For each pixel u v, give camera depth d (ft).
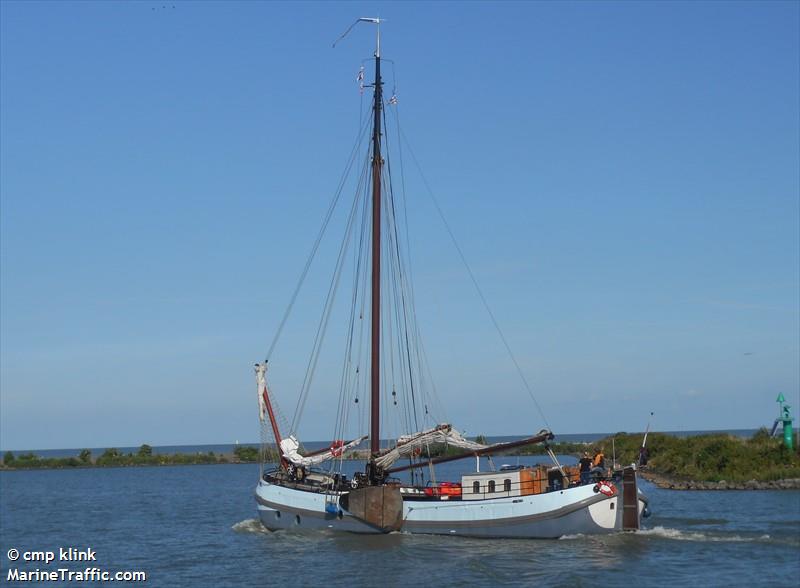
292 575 137.80
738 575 128.06
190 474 574.97
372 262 188.44
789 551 144.36
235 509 273.75
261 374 187.32
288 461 182.60
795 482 257.55
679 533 159.33
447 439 168.04
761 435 320.29
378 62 192.95
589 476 157.48
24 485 468.34
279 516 177.58
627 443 391.45
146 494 363.97
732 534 159.22
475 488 163.43
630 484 157.28
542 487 159.94
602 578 127.54
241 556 160.76
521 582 126.52
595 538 153.99
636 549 146.61
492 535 157.89
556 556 142.61
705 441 325.01
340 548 156.56
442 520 161.89
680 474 298.15
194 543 185.16
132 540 197.36
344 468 450.30
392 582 129.39
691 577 127.34
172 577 145.07
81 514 270.87
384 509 163.53
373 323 186.09
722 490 258.57
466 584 126.52
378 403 181.88
